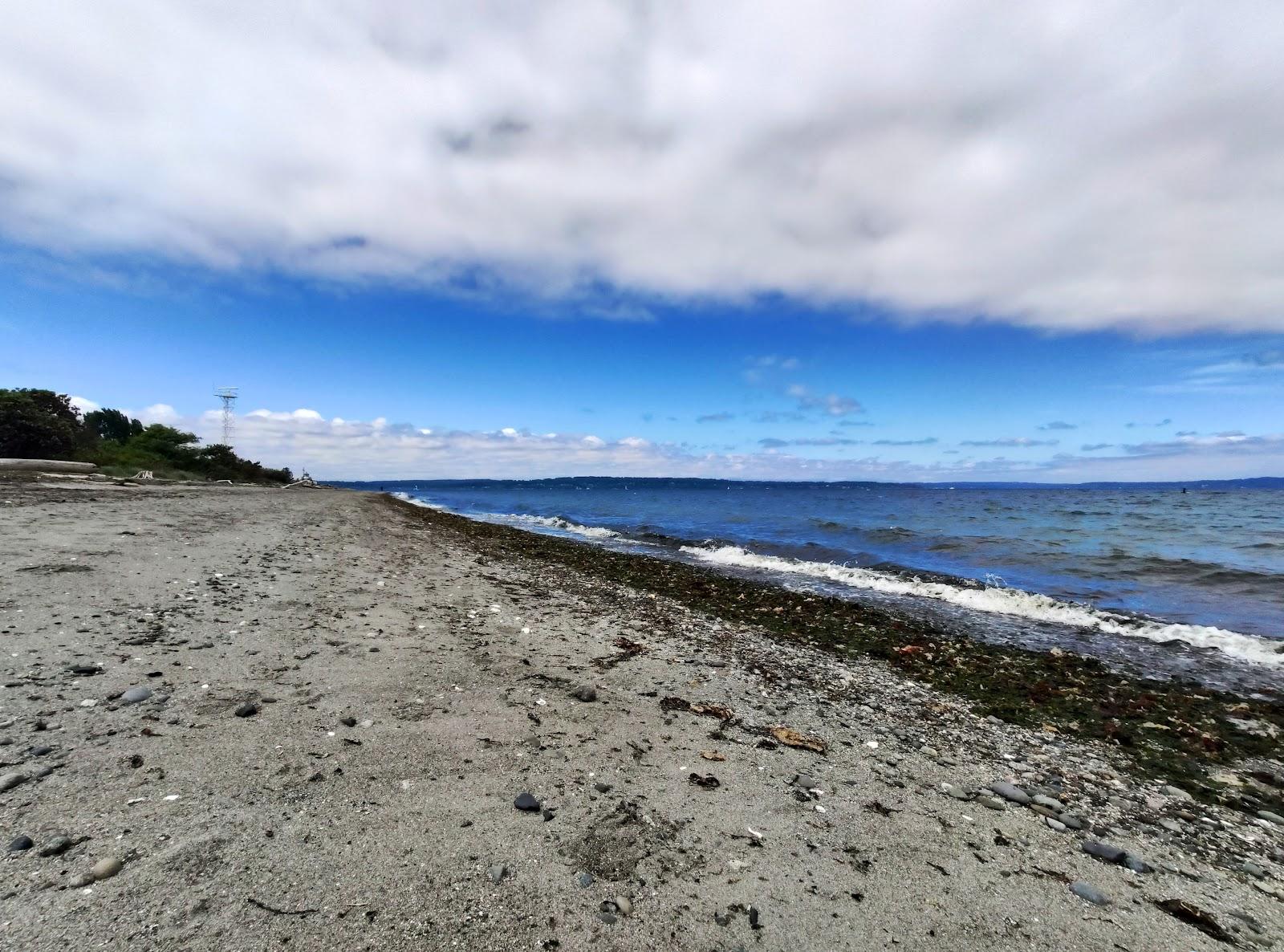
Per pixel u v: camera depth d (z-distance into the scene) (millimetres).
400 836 3266
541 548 24344
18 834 2859
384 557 15156
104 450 49000
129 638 6012
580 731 5121
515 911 2777
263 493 42875
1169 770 6043
